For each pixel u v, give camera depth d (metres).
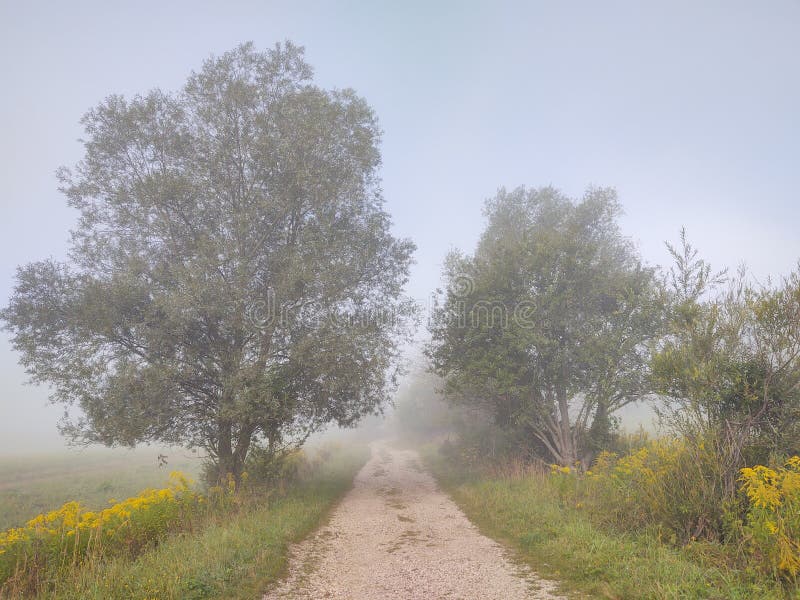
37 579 6.44
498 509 11.75
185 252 15.19
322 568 7.94
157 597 5.93
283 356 15.77
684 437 8.11
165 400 13.95
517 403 16.86
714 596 5.45
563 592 6.40
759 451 7.70
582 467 15.23
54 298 14.62
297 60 17.02
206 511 10.67
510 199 21.95
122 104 15.66
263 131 15.48
